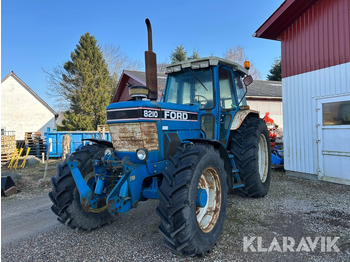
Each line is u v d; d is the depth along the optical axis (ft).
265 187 15.07
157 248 9.14
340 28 17.46
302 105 20.26
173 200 8.18
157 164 9.69
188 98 13.71
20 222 12.84
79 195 10.23
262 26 21.95
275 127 31.24
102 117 78.02
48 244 9.77
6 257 8.87
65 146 31.32
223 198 10.09
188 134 11.54
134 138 9.43
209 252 8.78
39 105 81.76
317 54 19.02
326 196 15.14
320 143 18.95
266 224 11.12
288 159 21.48
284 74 21.76
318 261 8.22
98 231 10.77
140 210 13.30
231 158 14.21
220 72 13.96
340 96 17.54
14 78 79.51
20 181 22.56
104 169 9.89
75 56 82.23
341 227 10.71
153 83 11.00
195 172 8.58
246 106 14.84
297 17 20.42
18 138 79.36
